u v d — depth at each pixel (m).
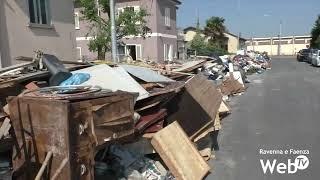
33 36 13.18
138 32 22.36
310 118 11.59
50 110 4.87
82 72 7.42
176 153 6.59
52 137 4.89
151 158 6.82
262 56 45.03
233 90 16.88
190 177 6.41
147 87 7.62
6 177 5.04
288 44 92.06
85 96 5.28
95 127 5.20
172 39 32.12
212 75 16.97
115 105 5.61
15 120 5.23
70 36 15.31
